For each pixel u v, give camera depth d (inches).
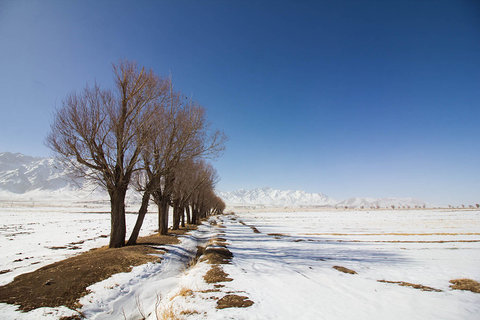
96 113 601.3
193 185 1384.1
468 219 2267.5
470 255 645.3
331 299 324.8
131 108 632.4
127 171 649.0
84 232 1154.0
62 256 589.0
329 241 940.6
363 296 337.7
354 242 909.8
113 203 642.2
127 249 579.5
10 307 275.4
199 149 816.9
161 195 991.0
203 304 303.4
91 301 311.7
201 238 1119.6
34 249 688.4
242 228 1587.1
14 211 3174.2
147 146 666.8
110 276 399.5
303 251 719.1
